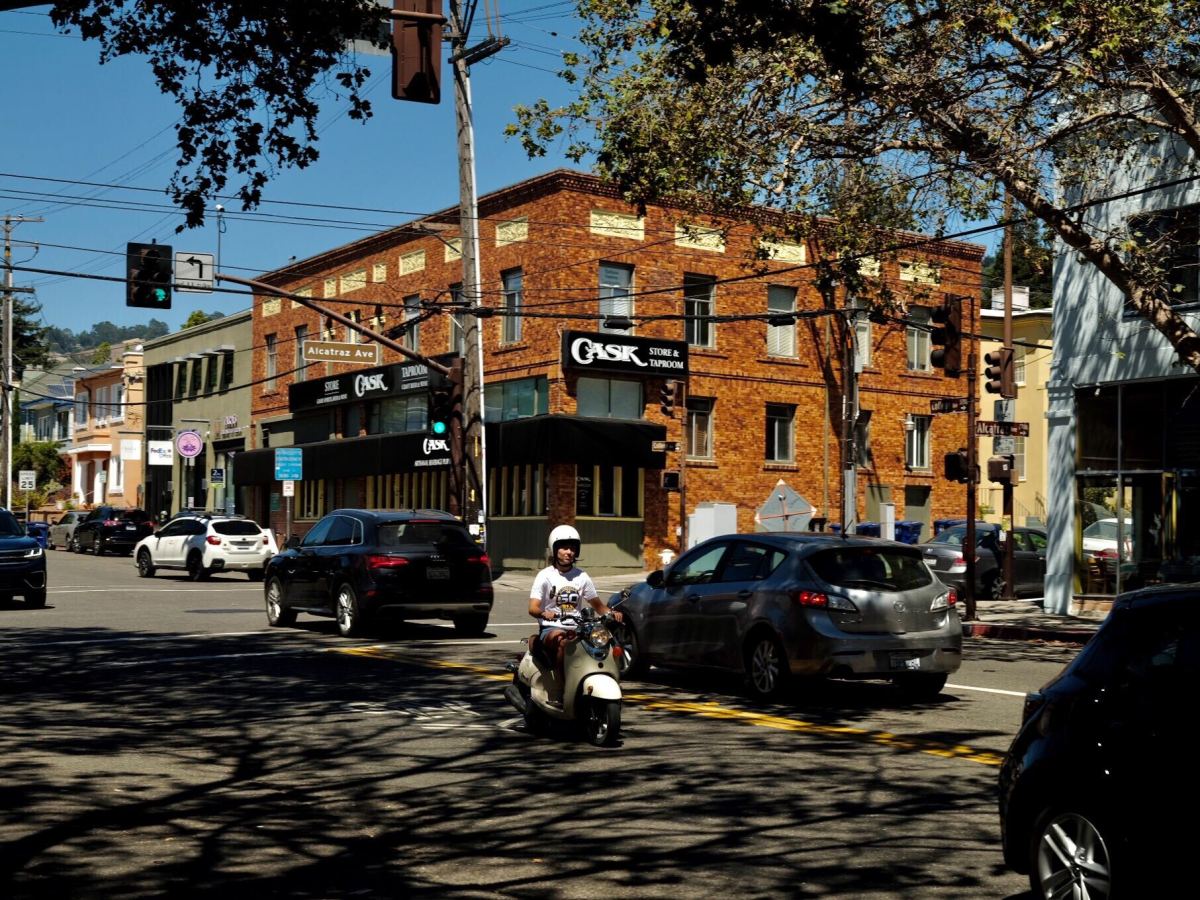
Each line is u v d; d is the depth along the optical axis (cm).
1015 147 1692
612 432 3625
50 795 850
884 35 1605
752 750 1027
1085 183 1916
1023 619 2312
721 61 1137
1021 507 5247
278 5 1234
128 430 6844
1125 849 524
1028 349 5272
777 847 731
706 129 1766
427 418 4306
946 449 4416
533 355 3731
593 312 3703
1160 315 1773
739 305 3944
